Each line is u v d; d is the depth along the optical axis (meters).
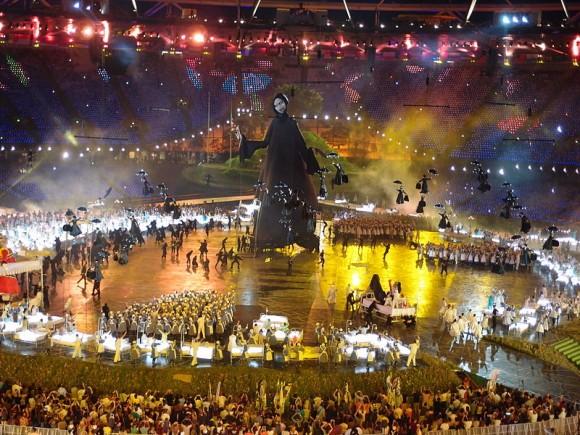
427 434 33.75
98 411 36.28
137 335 49.00
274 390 43.62
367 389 44.50
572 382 47.41
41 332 49.50
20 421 34.44
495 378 44.28
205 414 37.28
